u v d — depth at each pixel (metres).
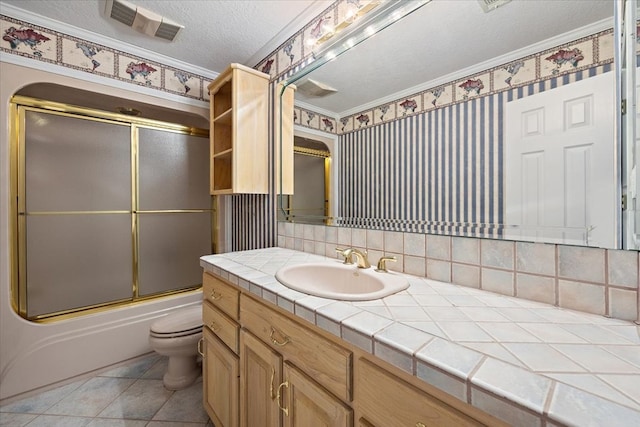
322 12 1.50
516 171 0.86
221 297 1.22
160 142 2.24
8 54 1.53
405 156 1.15
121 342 1.96
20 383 1.60
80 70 1.75
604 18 0.71
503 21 0.88
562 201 0.77
